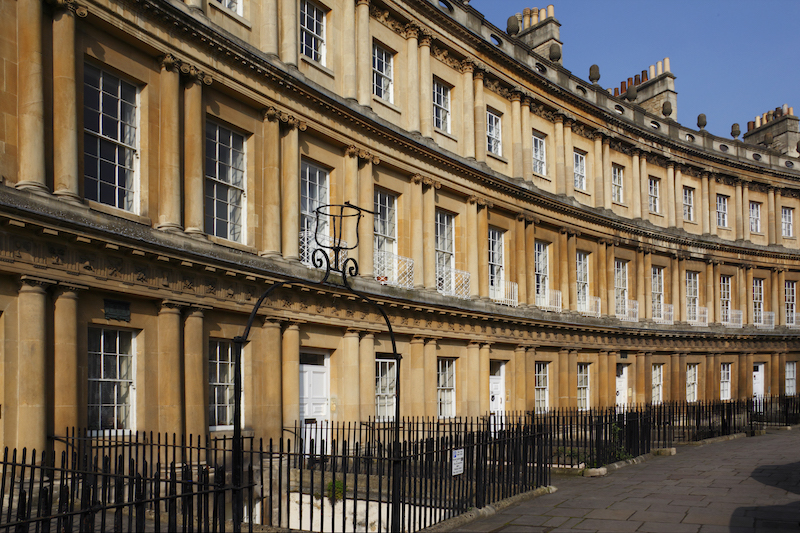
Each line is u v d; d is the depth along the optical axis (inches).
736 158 1475.1
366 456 426.0
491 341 941.2
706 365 1406.3
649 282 1298.0
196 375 549.0
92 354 491.8
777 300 1534.2
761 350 1497.3
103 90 518.3
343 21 765.3
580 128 1174.3
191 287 554.3
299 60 695.7
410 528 406.3
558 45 1161.4
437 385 880.9
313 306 679.1
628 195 1282.0
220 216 614.9
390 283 793.6
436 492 428.1
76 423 455.5
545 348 1066.1
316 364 713.0
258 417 617.3
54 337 453.1
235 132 637.3
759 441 877.2
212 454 559.8
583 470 612.4
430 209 866.1
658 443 806.5
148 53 546.6
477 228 956.0
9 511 327.9
